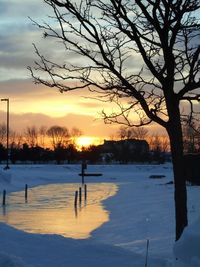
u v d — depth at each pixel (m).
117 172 113.06
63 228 24.64
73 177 90.88
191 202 28.56
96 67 9.23
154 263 8.50
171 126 9.14
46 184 74.00
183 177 9.13
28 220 28.70
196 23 9.19
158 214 26.16
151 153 148.00
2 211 34.38
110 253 8.99
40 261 8.43
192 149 49.66
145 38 9.08
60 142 148.12
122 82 9.11
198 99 9.23
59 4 8.77
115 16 8.84
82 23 8.90
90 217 29.92
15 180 71.19
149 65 9.02
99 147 149.12
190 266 6.03
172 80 9.02
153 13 8.70
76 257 8.72
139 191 49.75
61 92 9.43
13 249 9.04
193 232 6.32
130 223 24.03
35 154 140.75
